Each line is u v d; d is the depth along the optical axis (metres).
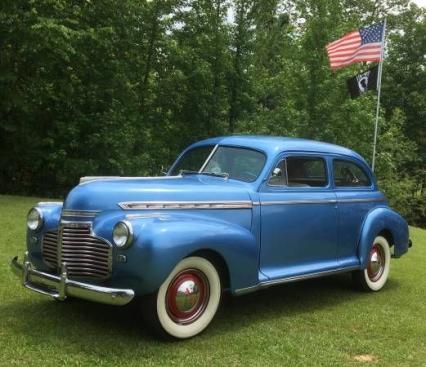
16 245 7.98
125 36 18.20
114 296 4.24
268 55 22.61
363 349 4.78
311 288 6.94
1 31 15.27
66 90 16.91
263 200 5.47
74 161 17.14
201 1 19.16
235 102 19.97
